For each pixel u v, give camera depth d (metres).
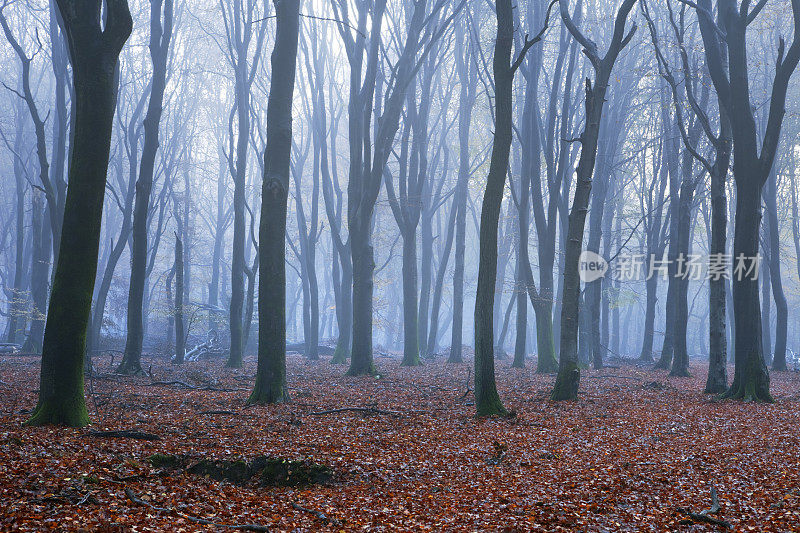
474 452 11.55
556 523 7.75
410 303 33.50
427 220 41.97
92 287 12.25
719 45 21.64
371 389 21.30
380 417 15.12
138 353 24.47
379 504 8.55
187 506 7.90
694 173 39.28
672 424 14.91
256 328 45.66
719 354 21.97
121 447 10.32
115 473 8.77
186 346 41.84
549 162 29.98
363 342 26.59
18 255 41.16
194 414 14.60
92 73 11.87
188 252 50.34
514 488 9.27
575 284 19.56
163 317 50.53
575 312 19.50
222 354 39.72
